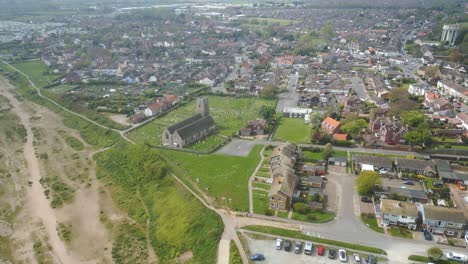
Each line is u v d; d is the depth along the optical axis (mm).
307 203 113688
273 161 135625
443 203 112938
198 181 131500
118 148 167125
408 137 149625
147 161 143750
